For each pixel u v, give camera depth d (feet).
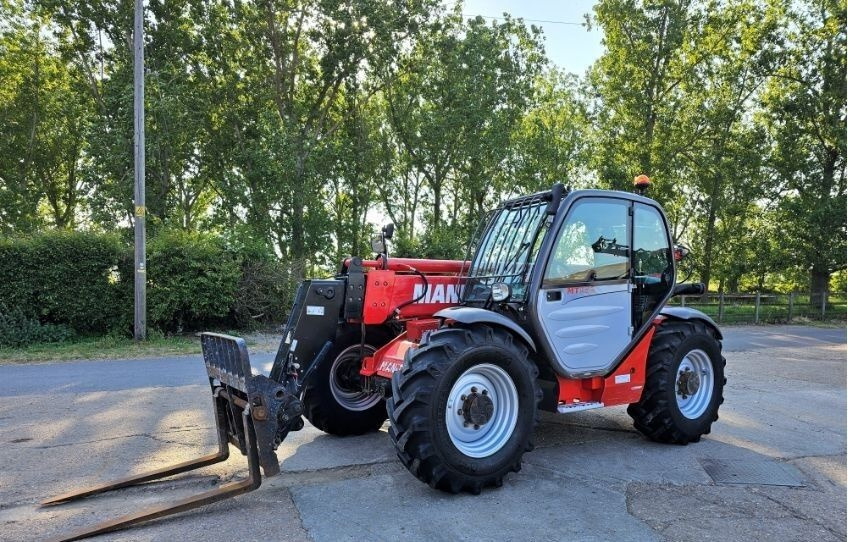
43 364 31.71
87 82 73.00
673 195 80.18
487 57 72.90
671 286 17.16
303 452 15.99
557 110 98.68
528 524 11.39
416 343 15.26
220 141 71.82
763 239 85.05
